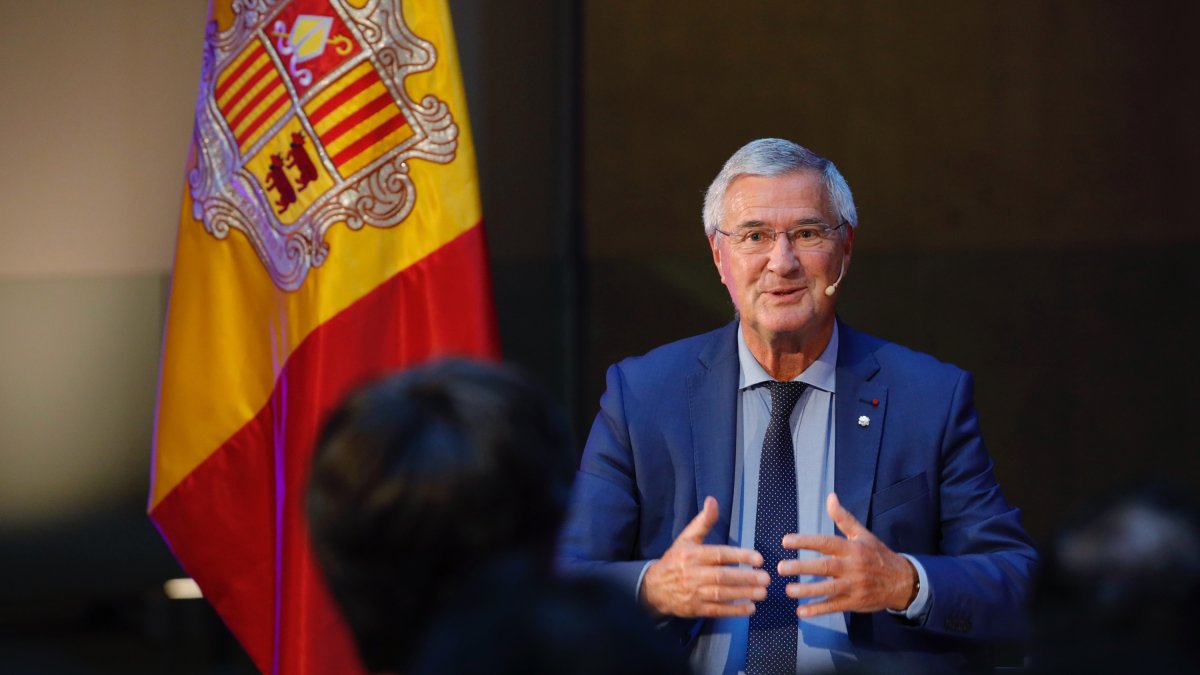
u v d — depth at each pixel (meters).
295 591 7.33
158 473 7.81
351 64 7.75
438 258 7.72
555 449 2.73
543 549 2.70
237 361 7.83
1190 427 12.14
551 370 12.77
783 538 5.95
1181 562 2.32
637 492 6.38
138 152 11.00
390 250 7.75
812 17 12.45
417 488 2.56
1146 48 12.13
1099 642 2.34
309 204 7.75
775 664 5.89
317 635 7.26
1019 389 12.32
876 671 2.69
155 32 10.98
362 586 2.63
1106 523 2.40
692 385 6.45
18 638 11.33
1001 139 12.30
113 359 11.11
